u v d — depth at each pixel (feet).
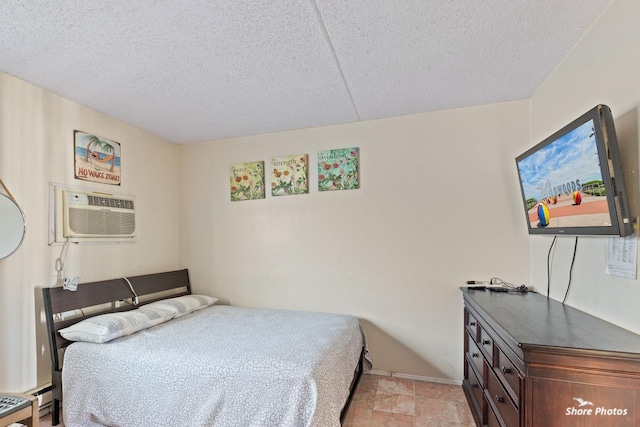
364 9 4.75
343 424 6.49
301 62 6.25
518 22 5.06
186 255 11.22
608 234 4.25
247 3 4.59
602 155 4.17
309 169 9.87
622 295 4.45
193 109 8.43
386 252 9.02
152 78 6.79
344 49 5.81
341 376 6.15
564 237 6.06
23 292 6.66
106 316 7.16
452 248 8.45
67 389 6.33
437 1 4.58
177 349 6.17
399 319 8.84
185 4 4.59
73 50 5.72
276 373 5.30
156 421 5.68
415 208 8.80
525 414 3.83
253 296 10.36
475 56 6.05
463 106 8.41
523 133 7.96
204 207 11.05
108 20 4.91
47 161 7.22
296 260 9.91
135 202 9.54
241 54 5.95
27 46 5.56
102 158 8.52
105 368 6.15
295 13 4.83
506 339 4.40
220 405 5.39
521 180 6.78
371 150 9.25
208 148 11.05
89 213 8.06
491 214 8.16
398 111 8.70
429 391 7.91
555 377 3.72
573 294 5.74
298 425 4.97
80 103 7.95
